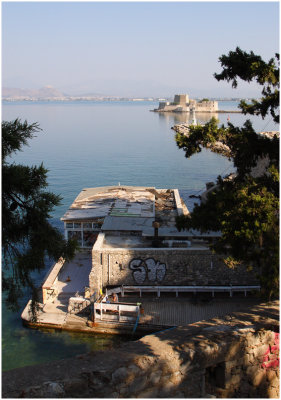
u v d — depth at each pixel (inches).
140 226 1444.4
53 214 2389.3
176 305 1227.2
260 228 671.8
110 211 1611.7
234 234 705.6
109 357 454.6
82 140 6397.6
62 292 1321.4
